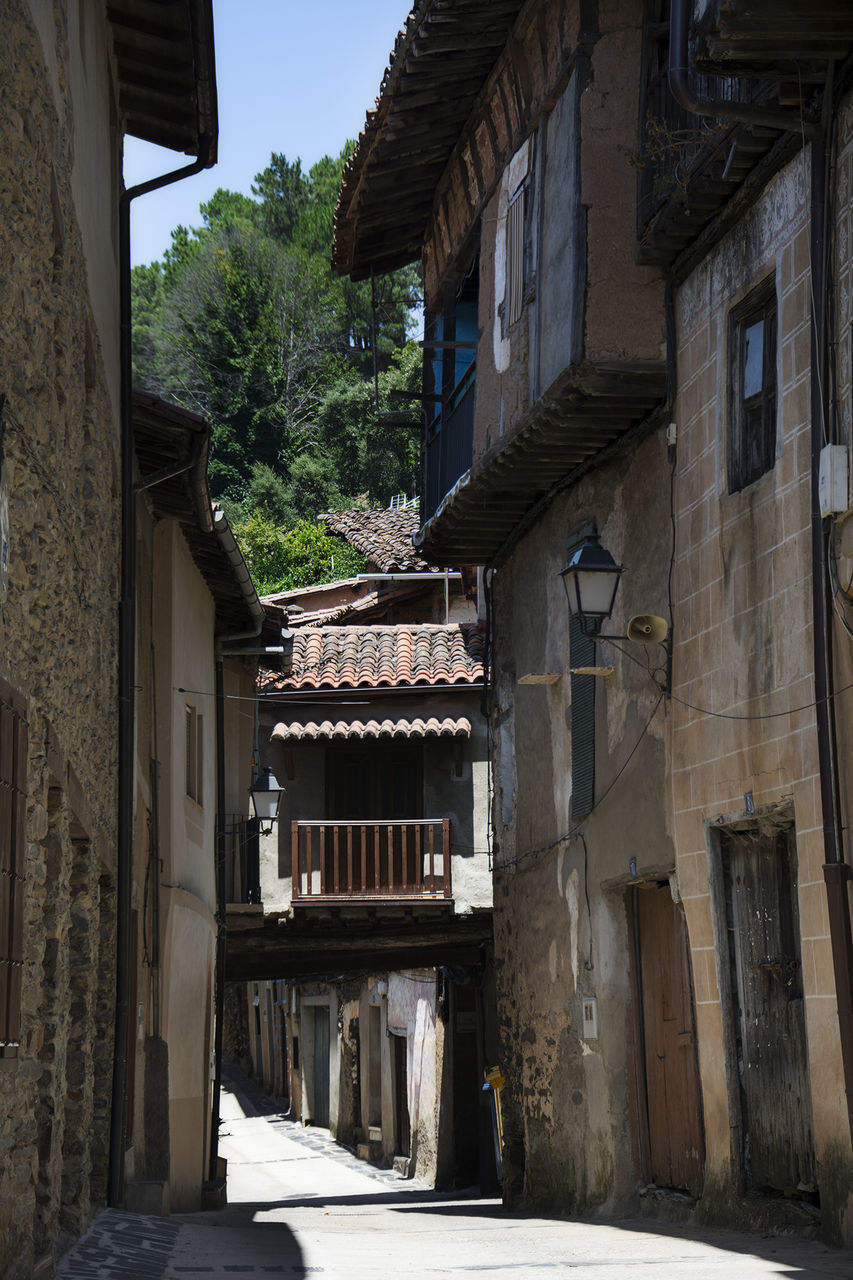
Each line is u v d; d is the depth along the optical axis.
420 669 23.08
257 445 56.72
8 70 6.25
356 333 60.53
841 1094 8.55
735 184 10.66
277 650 20.41
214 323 58.12
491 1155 21.70
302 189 68.75
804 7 8.07
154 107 13.12
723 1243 9.07
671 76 9.23
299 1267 8.14
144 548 14.62
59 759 7.56
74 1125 9.17
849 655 8.60
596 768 13.45
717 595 10.84
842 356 8.76
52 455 7.48
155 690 15.01
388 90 14.74
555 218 12.91
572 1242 9.84
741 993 10.45
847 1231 8.38
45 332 7.34
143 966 13.50
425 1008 25.12
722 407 10.91
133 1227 9.80
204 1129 17.52
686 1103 11.48
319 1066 35.44
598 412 12.63
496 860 17.27
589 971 13.45
